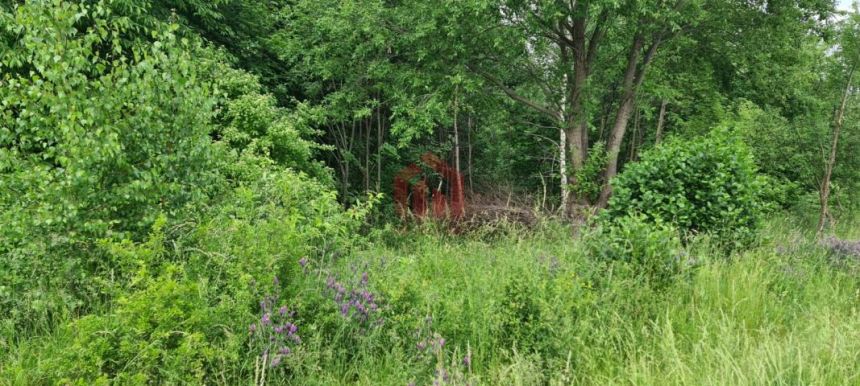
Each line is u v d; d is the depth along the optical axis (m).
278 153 10.53
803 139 11.72
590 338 4.16
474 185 18.55
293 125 11.64
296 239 4.30
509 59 13.29
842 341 3.88
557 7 11.10
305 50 14.02
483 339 4.13
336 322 3.95
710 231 6.59
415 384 3.52
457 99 12.31
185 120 5.07
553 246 6.97
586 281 5.02
